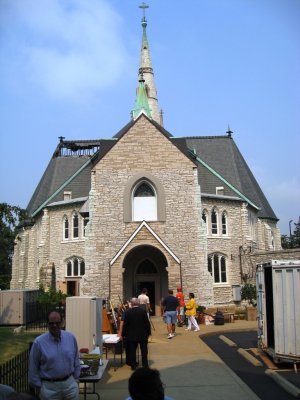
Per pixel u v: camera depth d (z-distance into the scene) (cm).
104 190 3869
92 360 1105
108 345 1761
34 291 3095
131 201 3866
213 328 2891
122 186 3878
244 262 4666
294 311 1514
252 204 5053
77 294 4597
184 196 3875
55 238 4875
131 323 1518
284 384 1270
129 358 1520
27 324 2750
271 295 1766
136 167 3909
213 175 5022
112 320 2059
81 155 6078
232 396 1177
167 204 3862
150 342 2238
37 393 948
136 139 3950
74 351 872
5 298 2800
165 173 3906
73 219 4775
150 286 3969
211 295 3725
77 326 1341
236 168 5556
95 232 3803
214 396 1181
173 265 3641
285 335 1523
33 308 2856
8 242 2878
